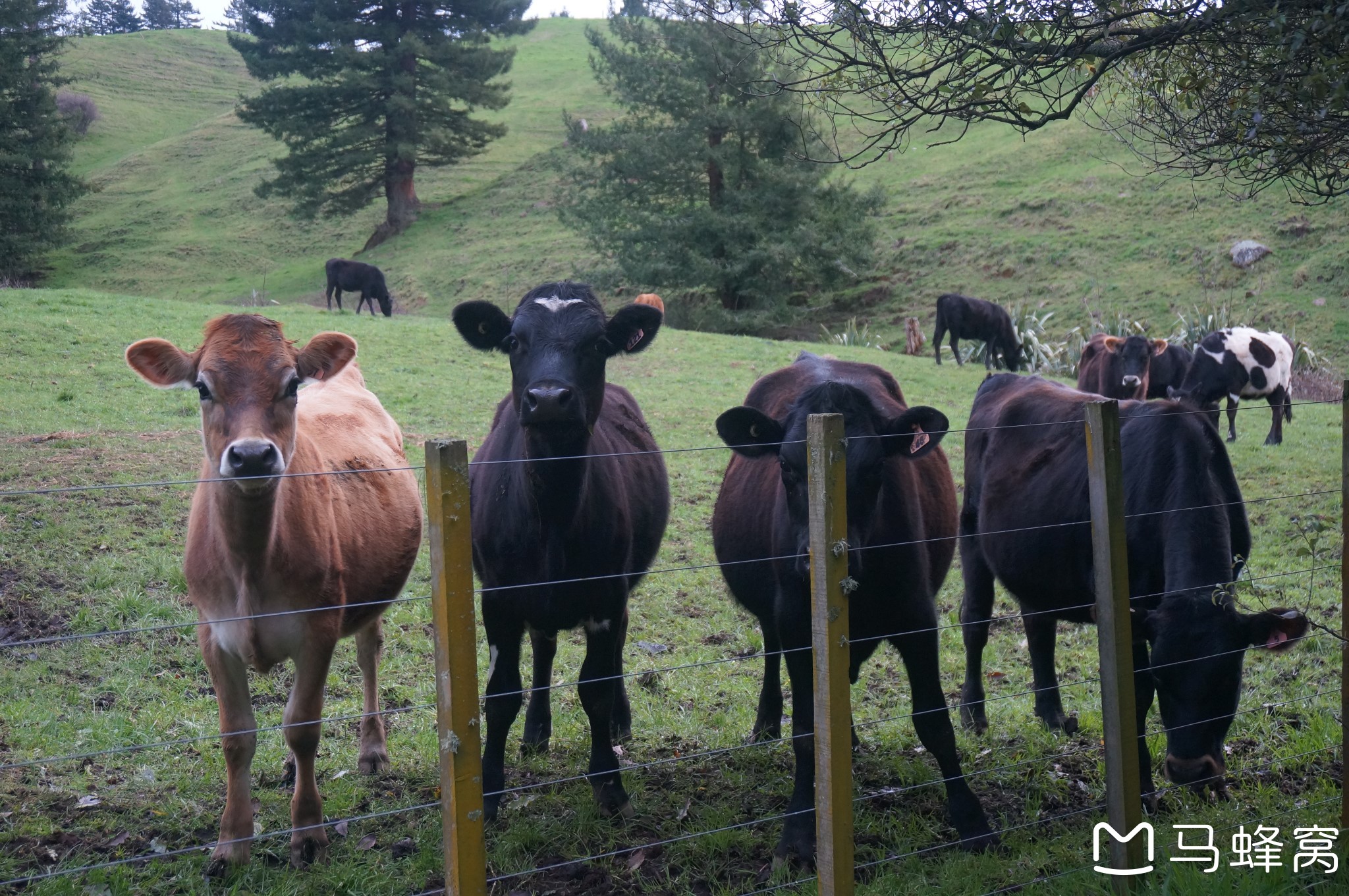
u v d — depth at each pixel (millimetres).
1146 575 4754
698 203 31859
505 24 44500
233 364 3975
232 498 3814
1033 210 33750
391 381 14977
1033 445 5621
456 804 2902
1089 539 4996
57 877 3953
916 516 4535
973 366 21219
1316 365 22375
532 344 4496
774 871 4055
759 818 4633
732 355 19156
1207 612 4152
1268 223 28969
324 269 41469
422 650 6723
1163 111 5340
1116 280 28609
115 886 3928
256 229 46719
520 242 40406
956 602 8047
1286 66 4277
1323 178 5012
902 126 4934
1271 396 15562
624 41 30297
